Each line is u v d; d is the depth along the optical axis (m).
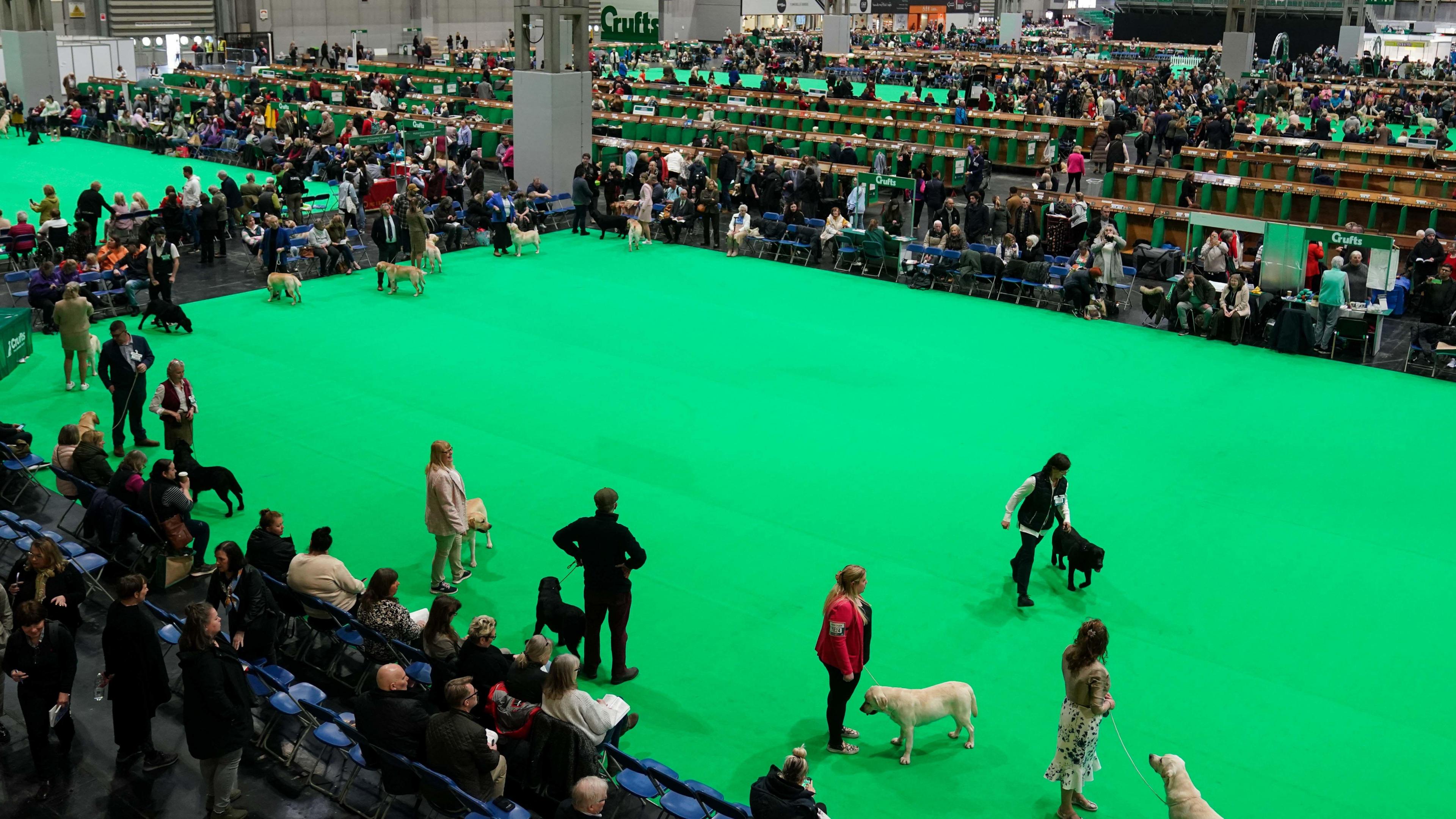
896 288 24.27
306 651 10.27
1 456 13.13
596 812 7.25
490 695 8.60
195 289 22.91
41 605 8.54
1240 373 19.16
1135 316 22.48
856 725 9.70
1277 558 12.84
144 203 25.42
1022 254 25.06
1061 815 8.49
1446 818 8.68
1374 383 18.78
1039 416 17.06
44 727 8.70
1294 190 29.11
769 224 26.47
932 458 15.44
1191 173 30.88
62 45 49.00
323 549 10.12
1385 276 19.86
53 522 12.62
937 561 12.60
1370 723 9.88
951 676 10.42
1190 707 10.03
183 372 13.95
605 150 35.25
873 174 29.20
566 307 22.30
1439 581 12.42
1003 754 9.30
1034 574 12.33
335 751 9.15
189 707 7.76
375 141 35.62
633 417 16.73
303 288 23.20
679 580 12.07
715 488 14.37
